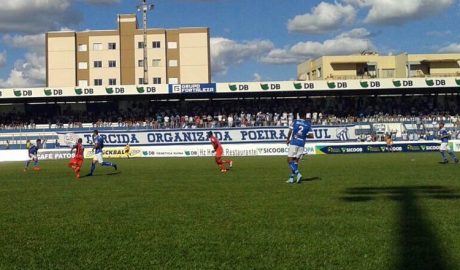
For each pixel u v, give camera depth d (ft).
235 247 29.01
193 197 51.70
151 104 246.88
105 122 231.91
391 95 244.42
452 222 34.60
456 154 155.63
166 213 41.24
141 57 313.32
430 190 54.13
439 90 231.71
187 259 26.71
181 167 108.37
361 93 237.66
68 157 183.93
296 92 230.27
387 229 32.86
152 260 26.66
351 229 33.22
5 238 32.55
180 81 313.12
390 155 154.81
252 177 76.74
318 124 216.13
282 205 44.52
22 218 40.19
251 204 45.52
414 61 290.56
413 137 209.15
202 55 313.12
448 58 291.17
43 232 34.32
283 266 25.07
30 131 218.38
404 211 39.60
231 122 223.10
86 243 30.76
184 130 211.41
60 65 313.32
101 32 314.35
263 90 220.23
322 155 168.66
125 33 314.14
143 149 187.93
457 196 48.62
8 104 243.40
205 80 312.91
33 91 219.41
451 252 26.73
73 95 219.41
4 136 218.59
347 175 76.84
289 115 234.17
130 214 41.14
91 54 314.55
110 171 99.66
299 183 65.26
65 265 26.13
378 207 42.01
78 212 42.78
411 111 237.25
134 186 65.41
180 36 313.53
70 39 313.12
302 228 33.91
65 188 64.80
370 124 217.36
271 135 213.25
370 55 301.84
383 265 24.85
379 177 72.23
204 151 186.70
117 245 30.09
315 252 27.55
